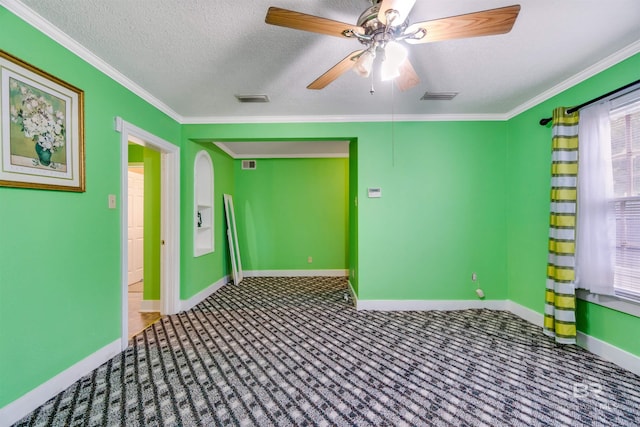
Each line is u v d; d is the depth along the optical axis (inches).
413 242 131.0
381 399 67.2
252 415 61.9
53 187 67.6
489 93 105.1
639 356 75.6
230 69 86.4
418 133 129.8
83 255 77.0
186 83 95.6
